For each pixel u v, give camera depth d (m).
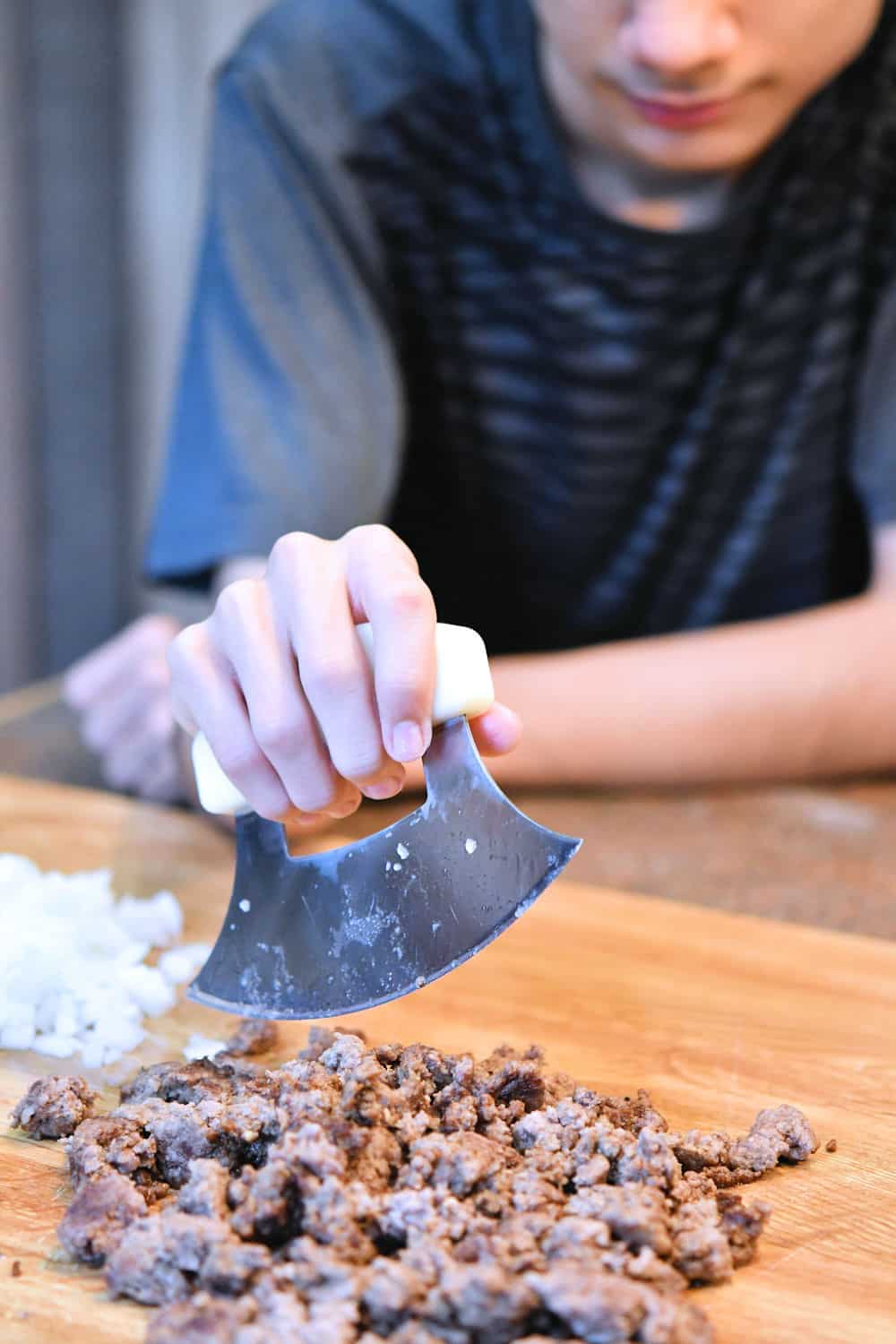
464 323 0.95
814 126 0.86
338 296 0.89
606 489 0.98
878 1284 0.50
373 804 0.82
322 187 0.88
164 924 0.69
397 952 0.54
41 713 0.99
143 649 0.90
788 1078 0.60
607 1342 0.46
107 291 1.62
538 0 0.80
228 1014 0.63
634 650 0.90
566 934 0.69
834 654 0.89
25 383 1.59
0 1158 0.55
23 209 1.55
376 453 0.90
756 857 0.78
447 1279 0.47
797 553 1.05
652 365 0.93
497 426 0.97
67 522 1.67
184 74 1.56
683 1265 0.49
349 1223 0.49
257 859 0.57
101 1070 0.60
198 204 1.60
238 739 0.54
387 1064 0.58
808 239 0.91
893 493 0.97
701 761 0.87
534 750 0.85
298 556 0.54
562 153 0.87
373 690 0.52
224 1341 0.46
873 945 0.69
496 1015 0.64
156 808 0.81
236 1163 0.53
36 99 1.53
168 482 0.91
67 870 0.74
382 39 0.89
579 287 0.91
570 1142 0.53
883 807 0.85
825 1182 0.55
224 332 0.89
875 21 0.85
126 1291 0.49
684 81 0.75
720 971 0.67
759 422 0.98
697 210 0.90
